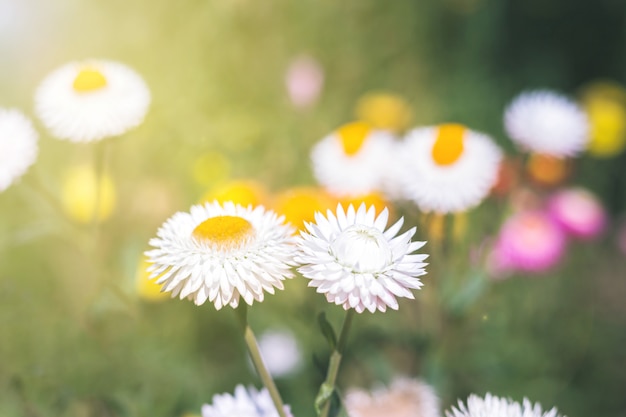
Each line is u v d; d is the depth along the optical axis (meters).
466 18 1.26
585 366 0.83
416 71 1.20
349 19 1.16
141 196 0.81
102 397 0.60
